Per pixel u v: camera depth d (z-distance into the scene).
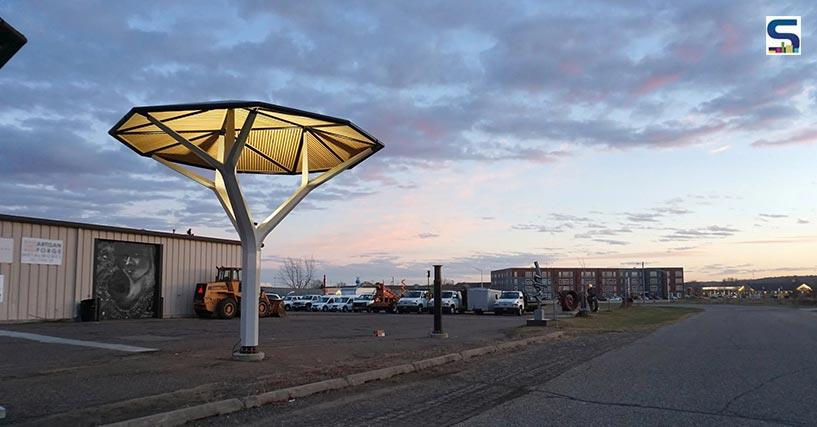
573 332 25.52
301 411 9.03
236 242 32.28
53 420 7.59
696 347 19.34
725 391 10.95
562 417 8.72
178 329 21.11
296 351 15.05
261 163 16.88
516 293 44.62
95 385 9.95
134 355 13.77
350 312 51.28
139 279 27.70
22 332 19.31
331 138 15.07
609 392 10.80
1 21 6.57
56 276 24.55
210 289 28.23
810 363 15.11
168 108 11.98
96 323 23.75
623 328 28.75
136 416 7.95
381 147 14.81
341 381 11.18
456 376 12.69
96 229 26.05
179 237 29.42
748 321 36.72
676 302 112.44
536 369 13.87
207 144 15.35
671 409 9.33
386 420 8.48
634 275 154.62
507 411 9.12
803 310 62.78
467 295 45.22
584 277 144.62
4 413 7.32
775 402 9.95
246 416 8.66
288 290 89.50
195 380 10.63
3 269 22.91
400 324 27.27
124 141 14.21
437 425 8.19
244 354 13.15
